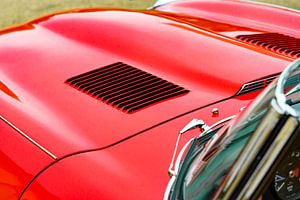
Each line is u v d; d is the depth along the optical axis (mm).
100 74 3328
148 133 2695
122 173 2422
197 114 2850
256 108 1769
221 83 3154
